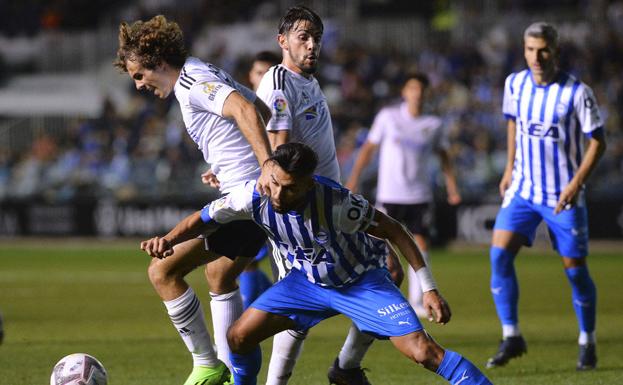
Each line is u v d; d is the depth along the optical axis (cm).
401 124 3434
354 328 1753
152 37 1692
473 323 3014
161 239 1529
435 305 1435
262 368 2169
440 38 7769
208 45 8375
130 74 1731
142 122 7400
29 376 2064
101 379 1652
